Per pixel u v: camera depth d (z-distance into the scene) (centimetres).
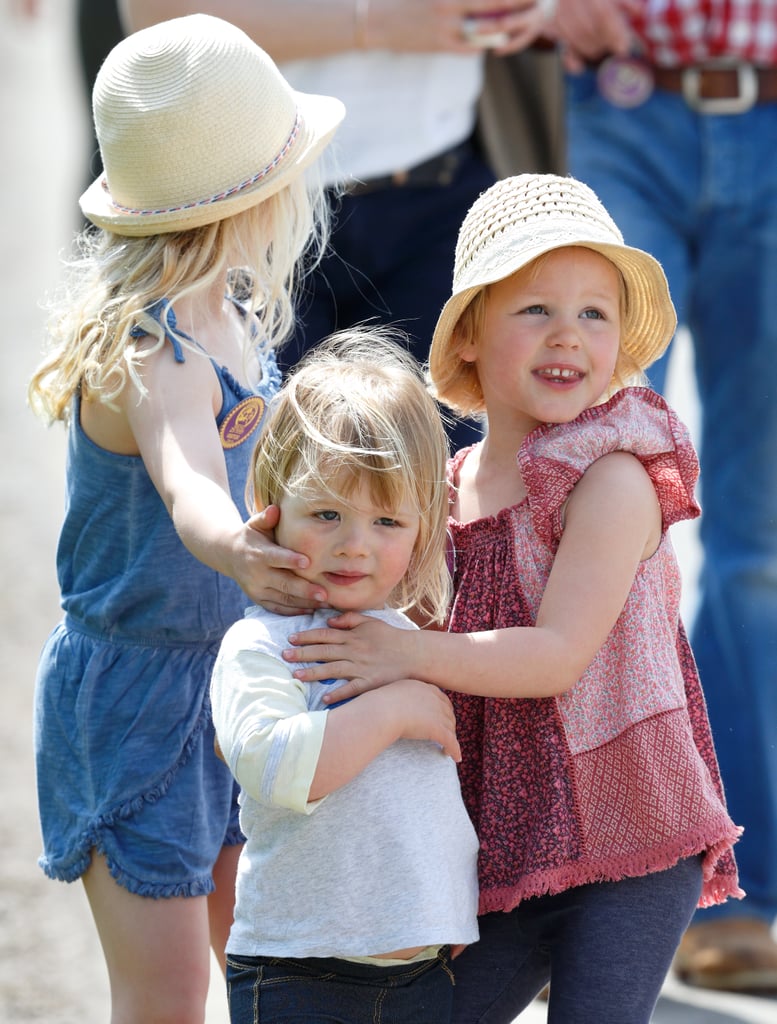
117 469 1009
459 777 924
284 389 909
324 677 859
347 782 854
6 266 4200
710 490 1496
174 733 1015
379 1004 860
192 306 1017
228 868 1072
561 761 890
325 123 1070
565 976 895
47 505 2703
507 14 1386
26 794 1742
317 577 870
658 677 892
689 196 1451
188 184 999
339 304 1407
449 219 1402
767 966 1391
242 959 881
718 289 1471
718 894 952
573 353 917
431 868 852
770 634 1443
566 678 871
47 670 1051
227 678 866
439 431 905
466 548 940
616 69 1445
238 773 841
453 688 872
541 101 1491
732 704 1451
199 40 1011
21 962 1435
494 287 934
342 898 848
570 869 879
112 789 1005
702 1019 1324
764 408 1467
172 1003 998
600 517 888
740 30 1406
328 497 859
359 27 1355
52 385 1035
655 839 876
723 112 1427
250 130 1005
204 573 1016
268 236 1038
